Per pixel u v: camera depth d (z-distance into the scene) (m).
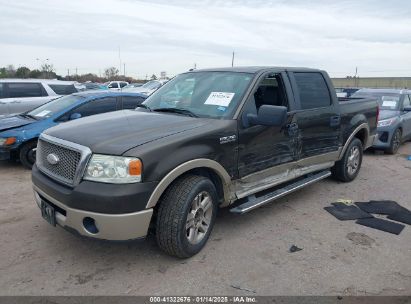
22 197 5.13
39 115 7.09
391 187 5.97
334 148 5.42
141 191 2.98
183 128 3.50
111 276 3.19
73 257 3.50
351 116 5.76
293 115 4.52
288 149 4.48
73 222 3.06
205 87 4.32
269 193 4.41
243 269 3.35
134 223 3.00
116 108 7.52
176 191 3.27
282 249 3.74
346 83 48.94
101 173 2.97
